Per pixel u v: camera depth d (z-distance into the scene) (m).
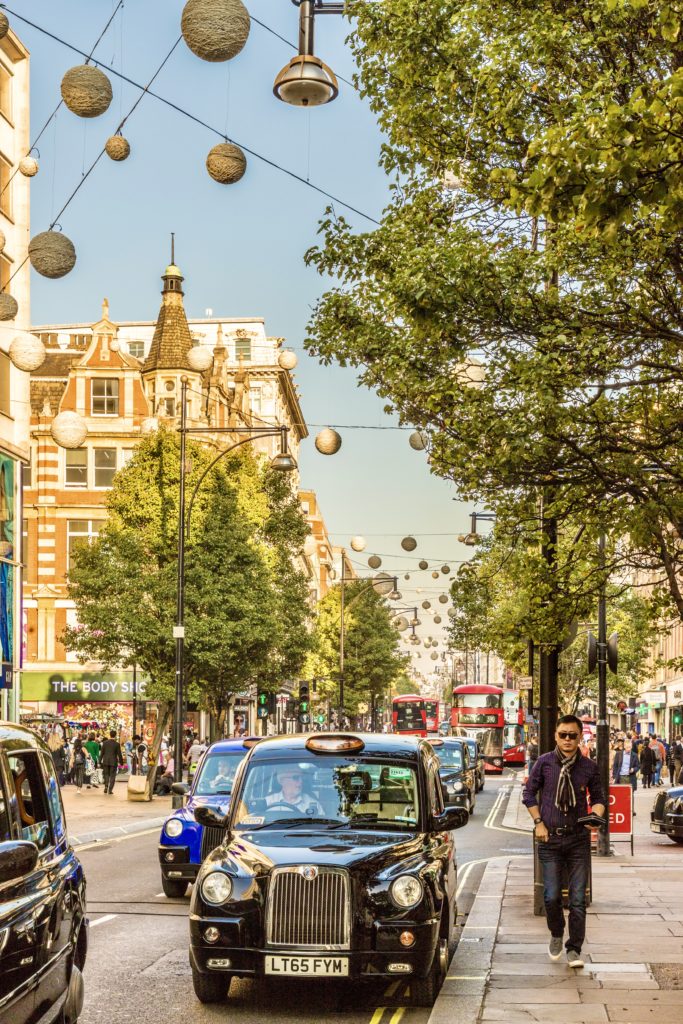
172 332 68.75
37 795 7.88
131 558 46.28
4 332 42.75
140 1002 10.96
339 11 13.55
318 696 98.06
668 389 13.86
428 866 10.79
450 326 12.36
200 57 9.72
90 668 67.12
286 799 11.67
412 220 13.82
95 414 67.94
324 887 10.34
